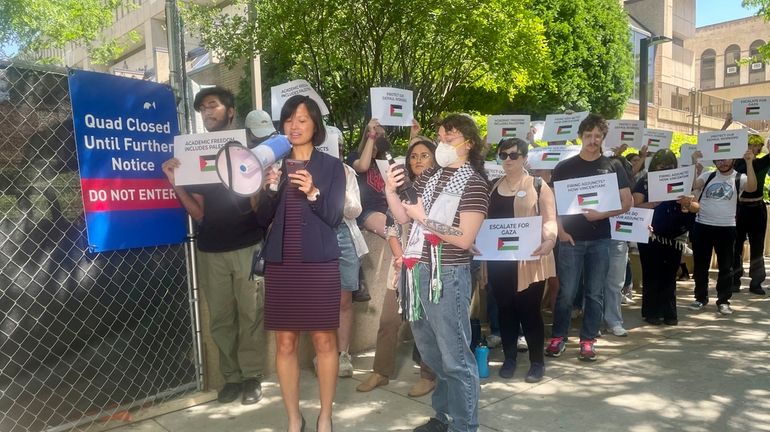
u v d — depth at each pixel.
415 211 3.06
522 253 4.21
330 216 3.29
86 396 3.69
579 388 4.35
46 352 3.52
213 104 4.01
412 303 3.13
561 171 4.96
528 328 4.48
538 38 7.07
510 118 6.15
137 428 3.74
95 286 3.71
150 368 3.98
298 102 3.34
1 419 3.37
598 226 4.81
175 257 4.11
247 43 6.90
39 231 3.45
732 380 4.47
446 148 3.13
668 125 20.67
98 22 12.40
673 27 25.16
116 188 3.67
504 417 3.86
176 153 3.50
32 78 3.38
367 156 4.59
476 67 7.27
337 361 3.43
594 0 12.45
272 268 3.30
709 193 6.71
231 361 4.14
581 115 6.12
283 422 3.81
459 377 3.14
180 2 8.41
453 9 6.34
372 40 6.83
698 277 6.84
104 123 3.60
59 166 3.51
